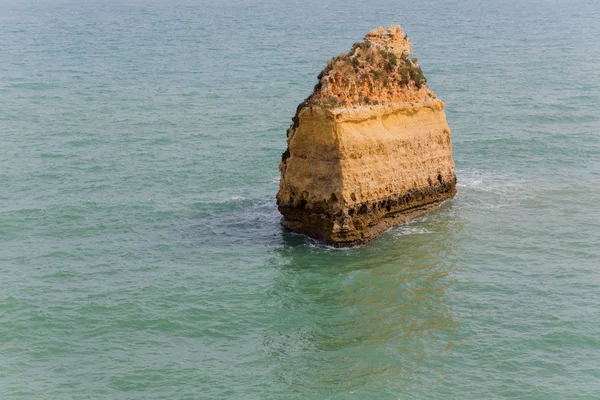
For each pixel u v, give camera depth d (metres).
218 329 57.12
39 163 93.94
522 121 109.50
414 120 72.62
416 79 73.06
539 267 64.88
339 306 59.62
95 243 71.12
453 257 66.44
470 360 52.62
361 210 68.12
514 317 57.56
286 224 71.81
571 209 75.81
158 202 80.50
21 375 51.88
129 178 88.19
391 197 70.19
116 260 67.69
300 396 49.31
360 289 61.81
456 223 72.38
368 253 67.06
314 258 66.50
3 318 58.34
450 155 76.12
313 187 68.06
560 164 89.12
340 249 67.69
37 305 60.22
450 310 58.75
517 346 53.97
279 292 61.69
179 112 119.50
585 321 56.50
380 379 50.78
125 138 104.75
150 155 96.88
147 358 53.75
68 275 65.19
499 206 76.38
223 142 102.19
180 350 54.69
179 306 60.03
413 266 65.06
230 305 60.06
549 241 69.31
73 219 76.44
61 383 51.09
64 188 85.12
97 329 57.19
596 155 92.31
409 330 56.31
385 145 69.12
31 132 108.31
